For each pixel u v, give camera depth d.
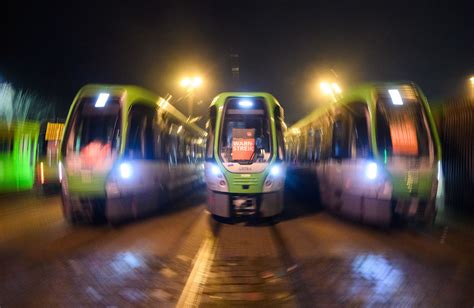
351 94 10.52
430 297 4.99
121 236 8.48
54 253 7.05
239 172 9.68
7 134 16.02
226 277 5.89
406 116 9.27
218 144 10.05
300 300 4.95
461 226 9.44
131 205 10.10
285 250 7.37
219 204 9.84
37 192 16.00
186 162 17.08
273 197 9.84
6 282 5.54
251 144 9.99
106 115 9.75
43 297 4.99
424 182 8.88
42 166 17.75
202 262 6.59
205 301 4.96
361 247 7.54
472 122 10.95
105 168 9.43
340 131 11.45
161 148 12.46
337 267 6.29
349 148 10.50
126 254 7.04
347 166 10.53
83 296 5.04
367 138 9.38
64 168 9.50
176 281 5.66
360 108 9.84
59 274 5.90
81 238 8.24
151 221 10.30
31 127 17.50
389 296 5.04
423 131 9.17
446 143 12.27
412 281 5.60
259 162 9.81
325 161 12.95
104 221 9.89
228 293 5.24
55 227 9.30
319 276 5.86
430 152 9.05
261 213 9.70
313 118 15.85
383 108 9.30
